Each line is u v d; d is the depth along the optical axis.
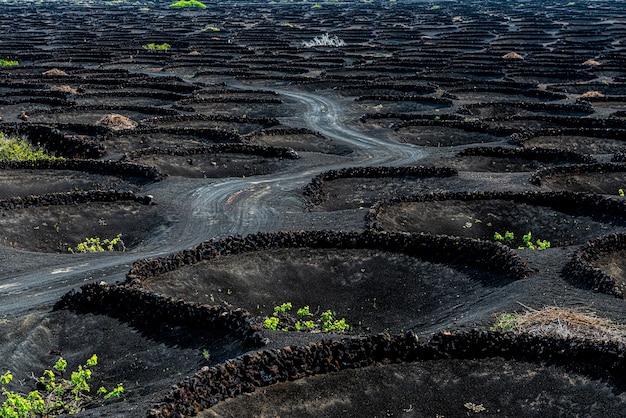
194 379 16.48
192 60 89.06
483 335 18.52
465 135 51.38
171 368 19.22
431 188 36.66
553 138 48.62
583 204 32.34
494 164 42.75
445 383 17.36
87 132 50.94
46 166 39.88
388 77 76.38
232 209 33.06
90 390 18.67
